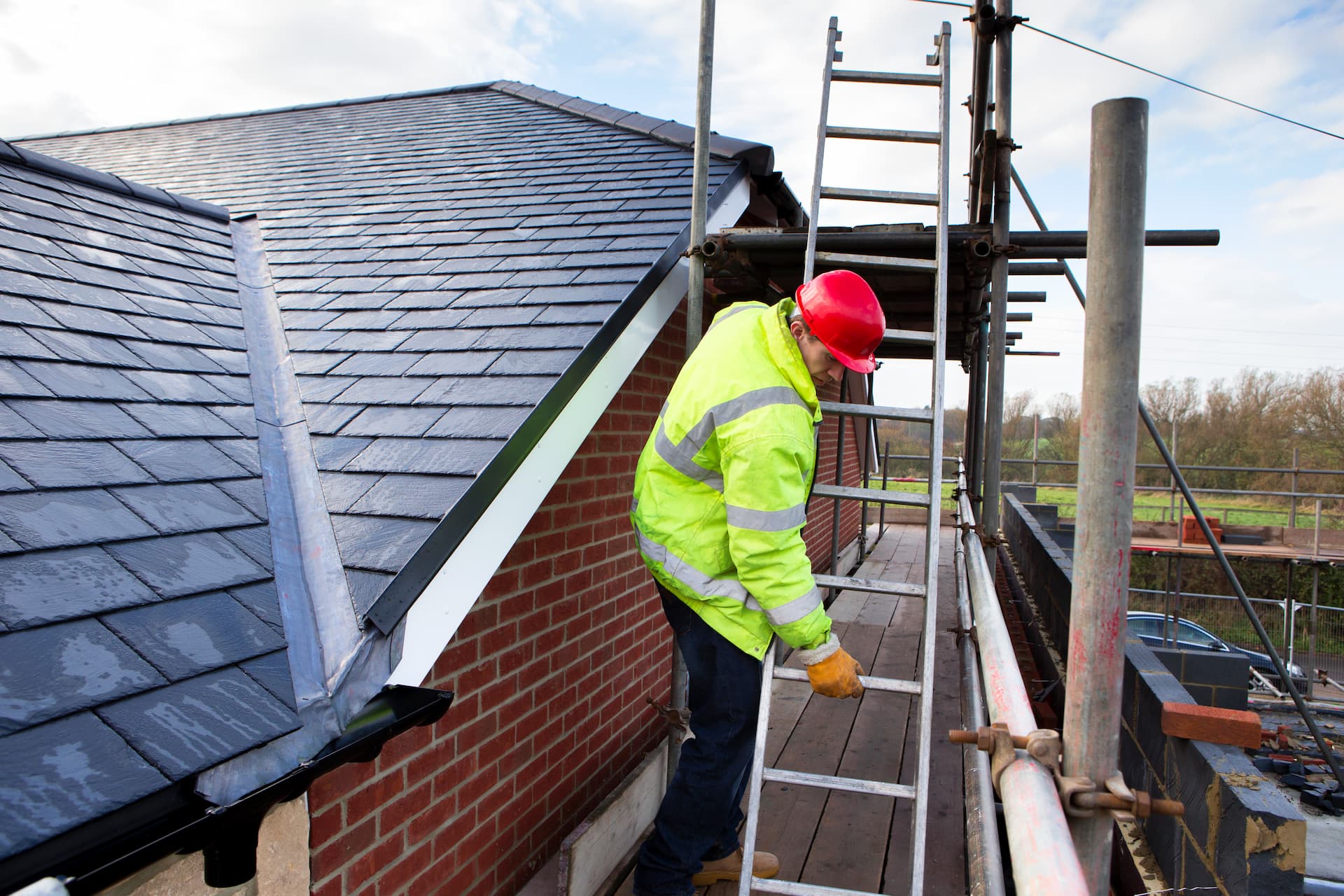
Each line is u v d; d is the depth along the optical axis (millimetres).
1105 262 1508
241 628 1606
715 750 2645
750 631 2543
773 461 2254
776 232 3709
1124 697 3670
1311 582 18609
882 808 3770
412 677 1934
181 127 8109
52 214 3080
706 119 3480
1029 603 7266
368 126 6957
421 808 2562
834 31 3592
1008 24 4266
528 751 3215
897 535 12719
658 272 3350
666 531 2584
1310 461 27297
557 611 3412
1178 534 17109
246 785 1353
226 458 2168
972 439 6754
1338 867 5688
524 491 2436
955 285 4551
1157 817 3086
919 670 5652
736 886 3227
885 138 3541
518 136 5957
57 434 1857
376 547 1943
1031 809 1441
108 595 1489
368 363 2871
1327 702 14367
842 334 2363
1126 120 1481
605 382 2947
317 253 4094
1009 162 4188
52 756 1146
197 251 3547
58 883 1040
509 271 3490
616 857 3277
